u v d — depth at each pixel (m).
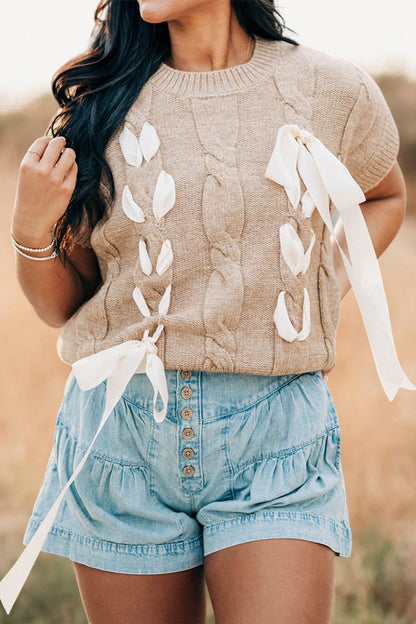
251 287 1.64
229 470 1.69
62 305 1.89
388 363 1.76
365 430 4.24
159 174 1.68
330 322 1.77
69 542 1.77
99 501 1.74
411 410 4.47
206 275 1.66
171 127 1.71
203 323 1.63
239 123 1.69
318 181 1.69
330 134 1.72
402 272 7.61
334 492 1.71
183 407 1.68
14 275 7.12
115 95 1.74
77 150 1.76
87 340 1.77
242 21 1.79
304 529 1.62
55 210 1.70
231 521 1.65
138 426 1.72
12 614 2.97
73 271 1.88
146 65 1.76
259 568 1.59
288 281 1.65
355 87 1.75
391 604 3.01
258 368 1.65
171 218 1.66
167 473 1.71
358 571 3.13
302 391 1.73
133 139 1.72
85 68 1.79
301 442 1.69
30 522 1.83
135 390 1.72
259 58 1.75
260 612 1.55
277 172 1.64
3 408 4.66
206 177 1.65
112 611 1.73
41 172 1.66
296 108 1.70
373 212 2.02
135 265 1.71
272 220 1.65
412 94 18.47
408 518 3.58
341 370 5.06
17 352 5.36
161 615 1.73
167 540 1.71
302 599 1.56
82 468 1.74
